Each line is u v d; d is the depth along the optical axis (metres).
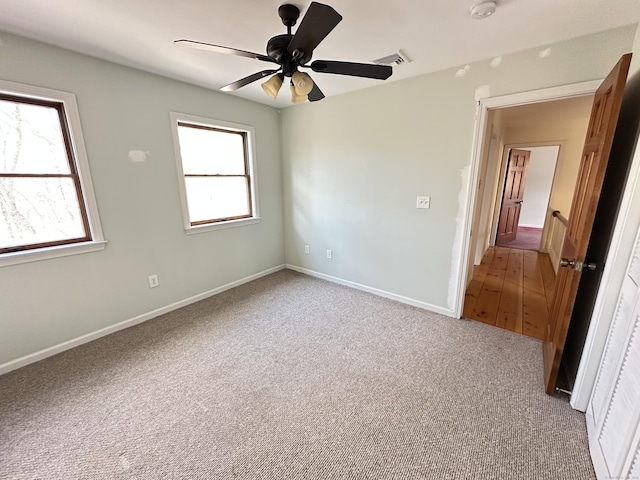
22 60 1.84
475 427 1.54
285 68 1.56
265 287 3.56
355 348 2.28
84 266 2.30
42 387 1.86
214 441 1.48
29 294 2.05
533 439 1.46
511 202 5.73
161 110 2.60
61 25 1.70
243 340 2.40
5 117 1.91
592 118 1.84
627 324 1.24
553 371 1.69
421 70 2.43
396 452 1.41
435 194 2.66
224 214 3.41
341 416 1.63
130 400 1.75
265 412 1.66
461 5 1.51
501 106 2.21
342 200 3.37
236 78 2.61
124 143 2.40
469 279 3.50
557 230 4.21
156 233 2.73
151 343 2.36
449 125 2.46
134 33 1.80
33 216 2.07
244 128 3.34
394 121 2.77
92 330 2.40
